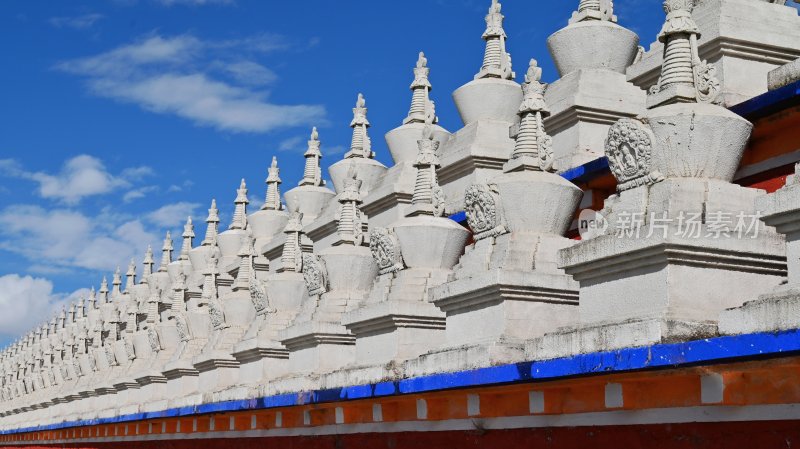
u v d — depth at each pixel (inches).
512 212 534.0
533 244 524.4
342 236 741.9
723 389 388.2
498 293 503.2
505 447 519.2
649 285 416.2
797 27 618.2
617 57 726.5
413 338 601.9
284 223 1168.2
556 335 441.1
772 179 527.2
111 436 1235.9
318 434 727.1
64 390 1412.4
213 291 1018.7
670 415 416.5
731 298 414.6
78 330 1552.7
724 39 601.3
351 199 751.7
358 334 645.3
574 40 726.5
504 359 480.1
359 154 1003.9
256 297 845.2
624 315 425.4
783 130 522.3
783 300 340.2
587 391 463.2
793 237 372.8
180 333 1009.5
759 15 614.2
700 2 636.1
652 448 425.4
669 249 404.5
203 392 857.5
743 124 438.9
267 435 810.2
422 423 593.3
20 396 1753.2
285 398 687.1
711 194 426.3
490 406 522.3
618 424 444.1
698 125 432.5
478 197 550.0
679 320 390.0
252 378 804.6
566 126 708.0
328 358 695.7
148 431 1107.9
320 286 727.7
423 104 910.4
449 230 622.2
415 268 625.9
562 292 510.9
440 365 518.0
